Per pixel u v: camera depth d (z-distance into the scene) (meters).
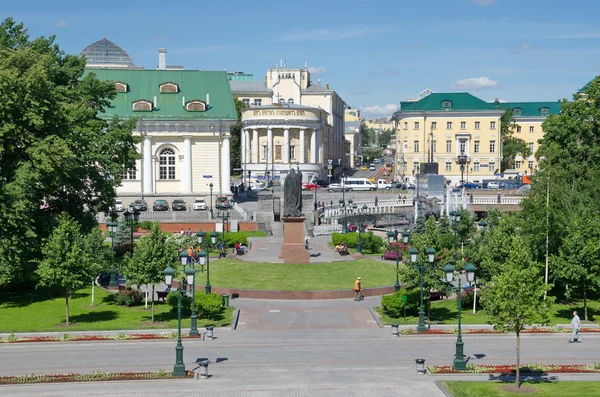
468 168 152.12
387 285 53.88
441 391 29.86
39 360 35.22
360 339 39.81
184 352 36.75
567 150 68.00
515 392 29.55
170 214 85.12
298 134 146.50
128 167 68.50
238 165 155.88
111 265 53.31
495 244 47.41
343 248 66.56
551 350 37.84
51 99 51.03
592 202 59.34
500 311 31.17
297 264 60.59
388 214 96.56
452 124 151.88
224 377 32.09
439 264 44.59
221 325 42.88
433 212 97.25
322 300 50.91
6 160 50.25
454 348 38.00
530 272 30.91
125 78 104.50
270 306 48.78
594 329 41.91
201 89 105.00
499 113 150.50
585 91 71.56
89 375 31.81
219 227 80.38
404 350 37.41
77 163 53.34
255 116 144.50
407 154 153.75
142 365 34.25
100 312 45.78
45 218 51.69
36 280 51.16
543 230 51.84
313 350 37.22
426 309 45.25
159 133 99.62
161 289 54.16
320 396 29.19
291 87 177.88
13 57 49.78
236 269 58.31
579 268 44.88
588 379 32.34
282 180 142.50
